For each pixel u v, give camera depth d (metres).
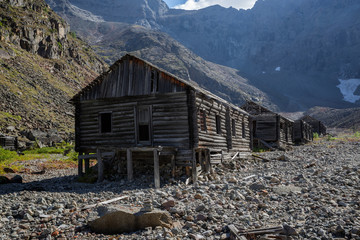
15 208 9.73
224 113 21.98
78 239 7.16
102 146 17.81
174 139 16.38
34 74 75.50
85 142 18.61
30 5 110.44
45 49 95.12
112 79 18.12
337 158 22.23
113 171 17.73
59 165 26.72
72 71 99.44
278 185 11.46
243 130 26.98
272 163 22.41
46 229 7.56
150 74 17.27
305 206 8.69
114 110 17.98
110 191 13.05
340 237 6.34
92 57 135.50
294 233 6.60
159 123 16.78
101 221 7.70
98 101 18.47
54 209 9.58
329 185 11.38
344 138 61.12
